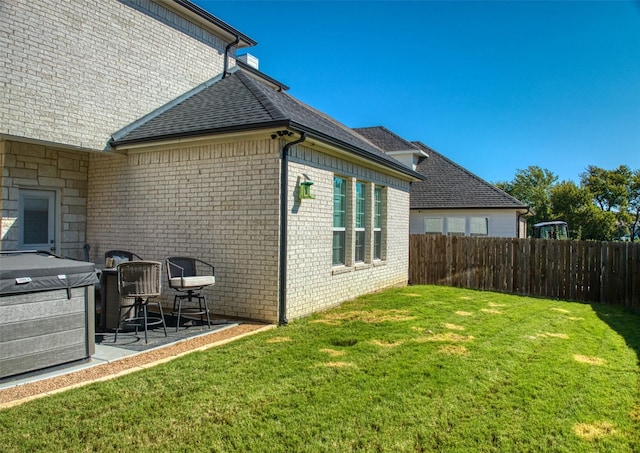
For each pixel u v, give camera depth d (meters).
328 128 9.03
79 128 7.76
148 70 9.04
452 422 3.55
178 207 7.84
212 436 3.23
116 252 7.50
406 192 13.00
